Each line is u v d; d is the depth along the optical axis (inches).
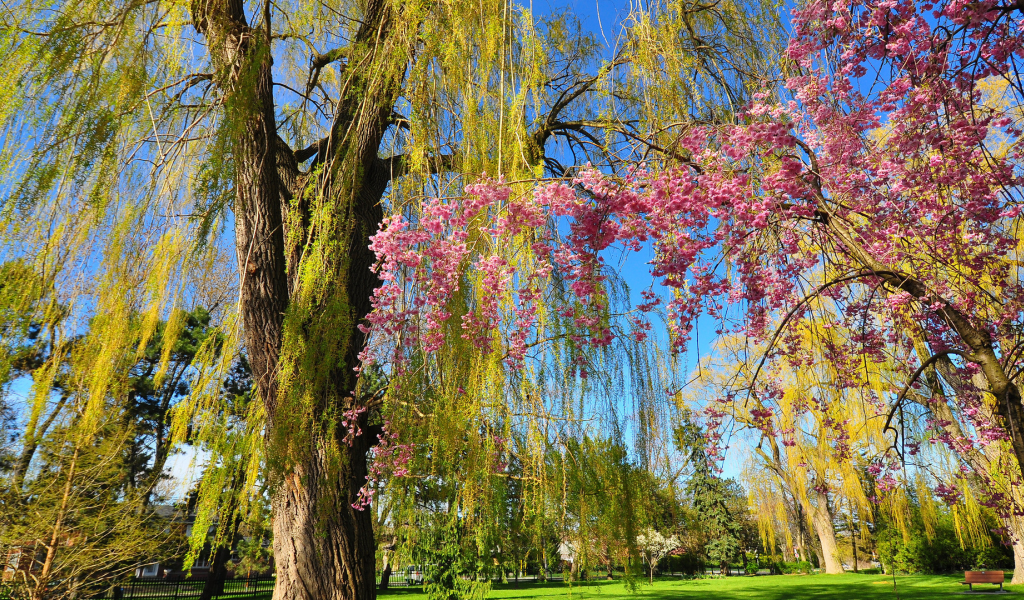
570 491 108.8
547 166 174.9
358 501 128.7
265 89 142.7
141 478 339.9
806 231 98.3
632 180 87.4
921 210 87.5
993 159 80.9
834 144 82.9
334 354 112.3
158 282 137.2
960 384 114.0
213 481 131.0
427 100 117.9
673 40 123.6
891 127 81.3
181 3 141.4
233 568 685.3
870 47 75.5
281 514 130.3
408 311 99.3
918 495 319.6
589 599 401.1
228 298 158.7
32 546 248.2
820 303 115.6
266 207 142.9
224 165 120.4
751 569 853.8
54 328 123.4
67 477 243.8
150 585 481.1
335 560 124.6
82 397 139.5
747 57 142.0
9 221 104.0
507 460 105.9
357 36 154.9
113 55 119.8
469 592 310.8
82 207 113.7
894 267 91.9
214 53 138.4
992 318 95.1
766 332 104.6
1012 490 131.0
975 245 90.7
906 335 114.2
